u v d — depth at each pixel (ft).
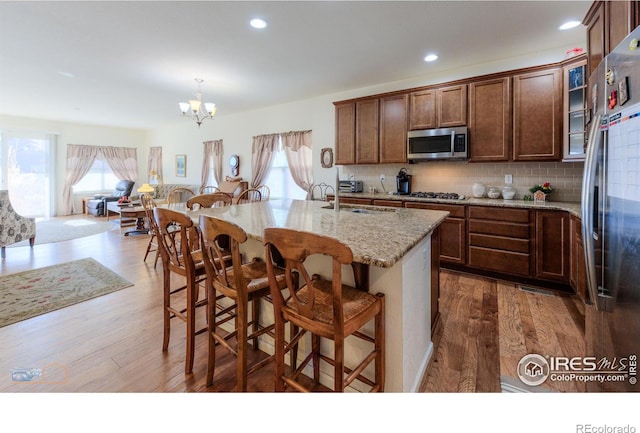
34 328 7.52
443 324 7.75
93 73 13.47
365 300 4.46
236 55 11.48
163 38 10.12
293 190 19.56
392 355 4.74
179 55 11.50
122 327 7.61
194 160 25.59
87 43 10.50
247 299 4.85
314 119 17.56
